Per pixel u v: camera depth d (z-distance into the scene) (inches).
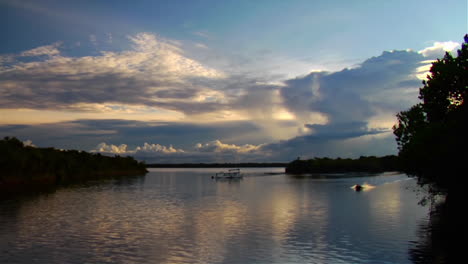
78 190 4062.5
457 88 1723.7
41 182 5349.4
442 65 1749.5
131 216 2080.5
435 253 1214.9
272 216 2055.9
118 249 1304.1
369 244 1347.2
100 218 2004.2
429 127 1696.6
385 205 2512.3
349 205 2546.8
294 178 7362.2
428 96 1836.9
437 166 1678.2
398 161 2315.5
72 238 1482.5
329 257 1189.1
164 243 1390.3
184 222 1862.7
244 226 1737.2
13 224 1809.8
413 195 3253.0
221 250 1285.7
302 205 2591.0
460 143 1472.7
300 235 1518.2
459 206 1654.8
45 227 1727.4
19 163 4643.2
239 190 4188.0
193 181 6560.0
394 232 1555.1
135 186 4891.7
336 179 6565.0
